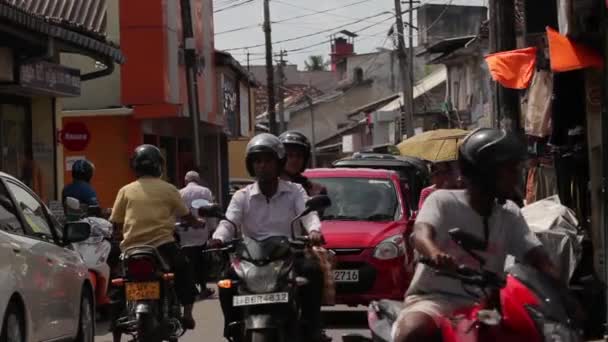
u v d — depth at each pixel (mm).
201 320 14906
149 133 30594
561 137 14531
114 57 20219
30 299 9266
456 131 26391
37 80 18047
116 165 28031
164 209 10750
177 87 29906
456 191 6211
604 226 12328
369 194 14633
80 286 11008
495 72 15039
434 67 69375
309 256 8680
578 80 14195
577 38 12484
